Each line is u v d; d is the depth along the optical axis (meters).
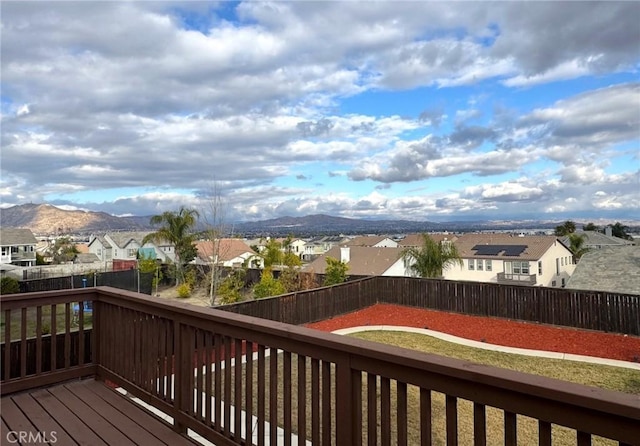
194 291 19.98
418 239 18.42
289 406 2.01
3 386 3.14
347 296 12.59
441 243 16.92
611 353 8.38
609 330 9.87
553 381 1.19
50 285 16.17
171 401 2.72
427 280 12.95
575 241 39.25
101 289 3.54
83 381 3.53
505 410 1.28
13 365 4.76
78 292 3.54
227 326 2.32
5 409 2.94
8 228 42.78
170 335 2.81
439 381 1.44
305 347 1.92
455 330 10.48
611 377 6.79
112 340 3.43
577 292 10.35
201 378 2.52
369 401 1.67
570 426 1.14
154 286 20.42
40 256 43.19
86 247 49.72
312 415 1.90
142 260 22.67
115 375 3.34
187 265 21.98
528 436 4.32
